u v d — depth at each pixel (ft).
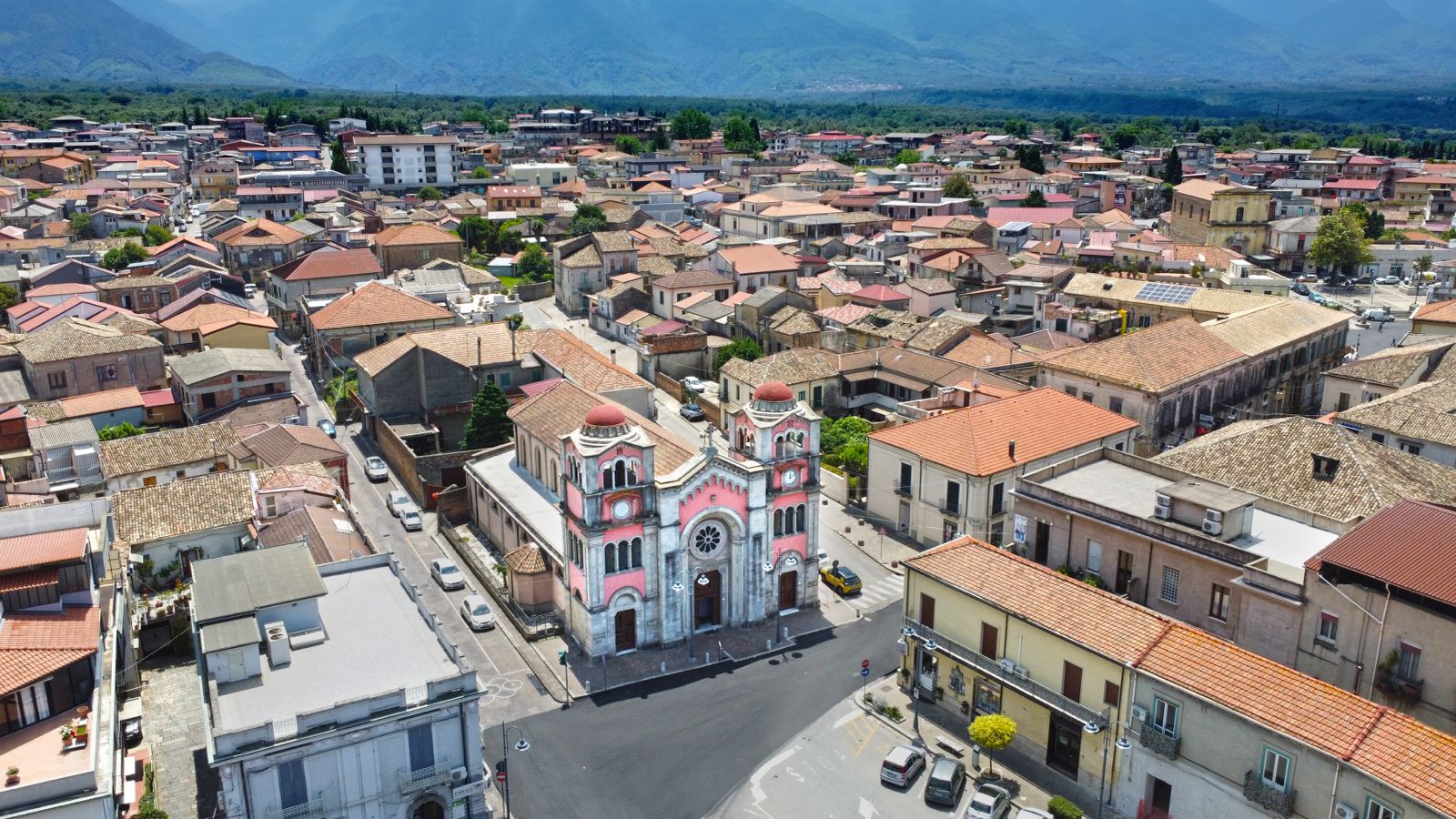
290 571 195.83
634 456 225.76
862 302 481.46
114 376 370.94
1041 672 192.44
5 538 199.82
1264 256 632.38
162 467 295.69
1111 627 184.03
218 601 183.73
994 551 211.41
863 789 189.88
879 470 301.22
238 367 363.97
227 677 174.40
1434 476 224.94
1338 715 155.53
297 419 356.79
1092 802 184.85
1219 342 360.48
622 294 506.07
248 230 613.52
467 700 170.91
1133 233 619.67
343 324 418.10
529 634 240.32
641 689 222.48
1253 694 163.12
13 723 164.25
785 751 201.26
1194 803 169.27
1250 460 233.96
